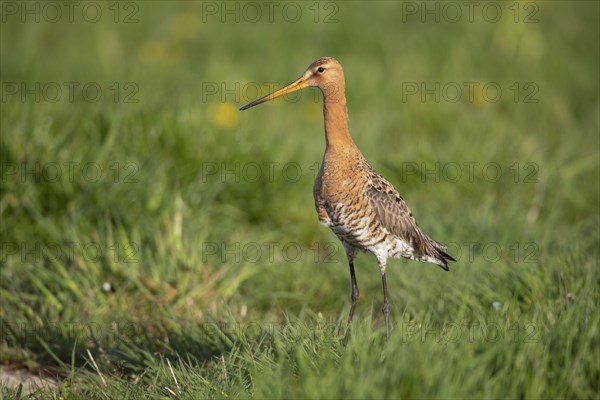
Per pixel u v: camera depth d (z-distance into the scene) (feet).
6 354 33.81
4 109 46.03
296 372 26.05
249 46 69.15
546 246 39.52
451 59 65.26
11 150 42.52
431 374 23.62
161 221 41.01
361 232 34.09
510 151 51.34
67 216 41.42
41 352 34.17
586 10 73.46
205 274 38.01
